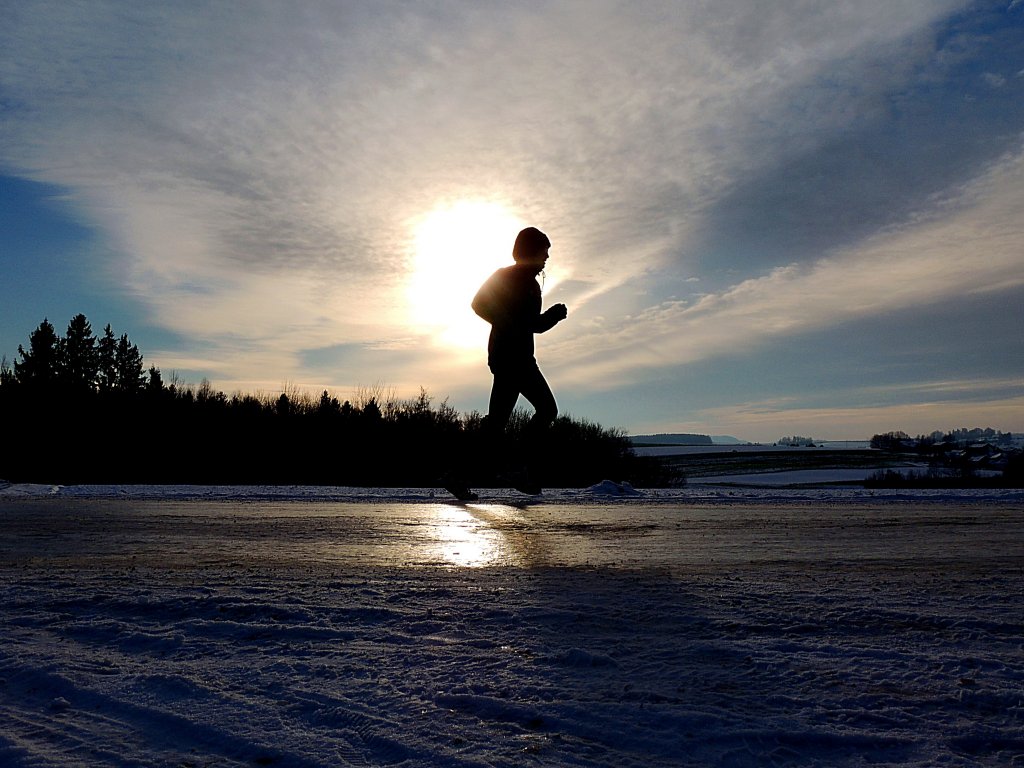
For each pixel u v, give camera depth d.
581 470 38.94
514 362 9.09
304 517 7.45
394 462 33.25
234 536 5.93
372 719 1.93
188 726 1.93
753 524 6.98
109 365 56.09
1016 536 6.02
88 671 2.38
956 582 3.77
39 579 3.90
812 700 2.04
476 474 9.73
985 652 2.49
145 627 2.92
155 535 5.99
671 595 3.41
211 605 3.24
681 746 1.76
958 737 1.80
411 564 4.43
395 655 2.50
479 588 3.60
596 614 3.04
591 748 1.75
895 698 2.06
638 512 8.19
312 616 3.04
